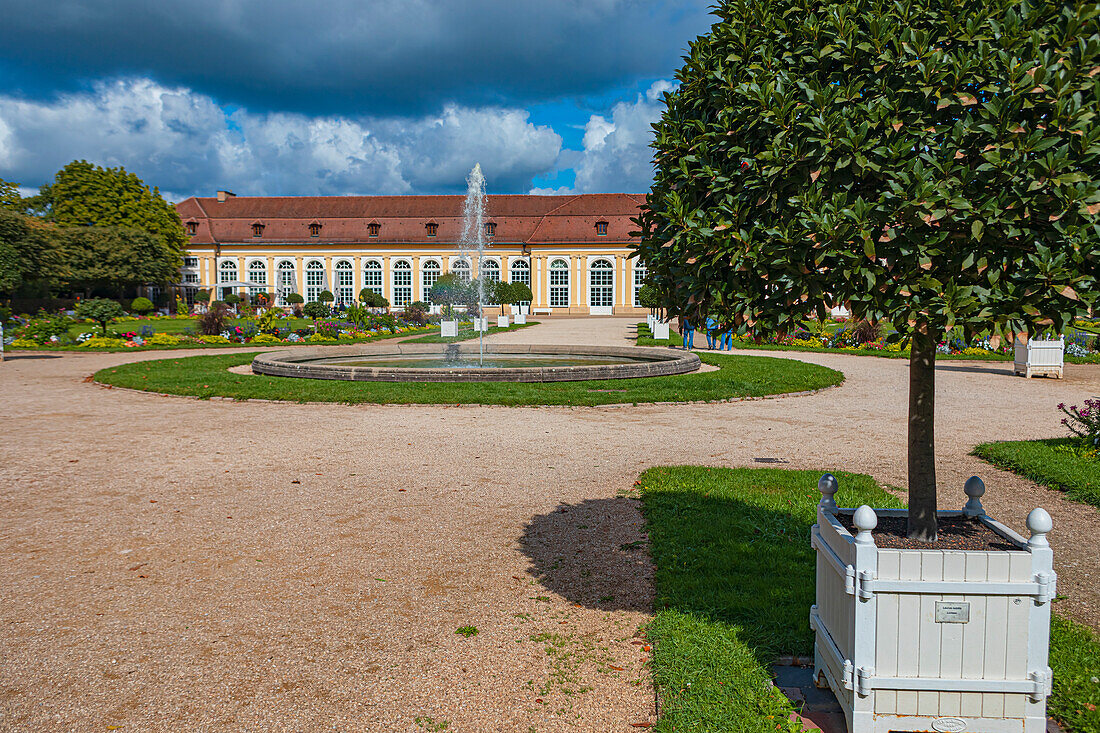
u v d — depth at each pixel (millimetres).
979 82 2623
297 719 2777
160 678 3080
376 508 5637
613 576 4207
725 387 12359
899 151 2580
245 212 66625
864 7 2906
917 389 2986
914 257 2561
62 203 54562
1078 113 2371
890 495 5590
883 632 2527
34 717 2783
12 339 25328
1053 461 6531
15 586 4090
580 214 61250
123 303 53031
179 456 7527
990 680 2496
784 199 2867
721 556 4344
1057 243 2488
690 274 3176
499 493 6059
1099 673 2941
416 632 3516
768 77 2951
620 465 7059
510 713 2828
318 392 11812
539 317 54625
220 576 4246
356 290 64375
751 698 2840
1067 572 4188
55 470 6902
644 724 2750
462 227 63719
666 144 3305
